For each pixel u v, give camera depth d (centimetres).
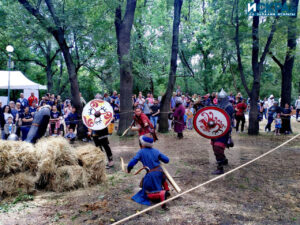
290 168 585
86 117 634
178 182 499
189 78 2372
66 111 1140
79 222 349
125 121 1064
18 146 462
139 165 632
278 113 1081
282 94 1201
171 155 711
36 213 378
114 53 1332
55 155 466
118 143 901
